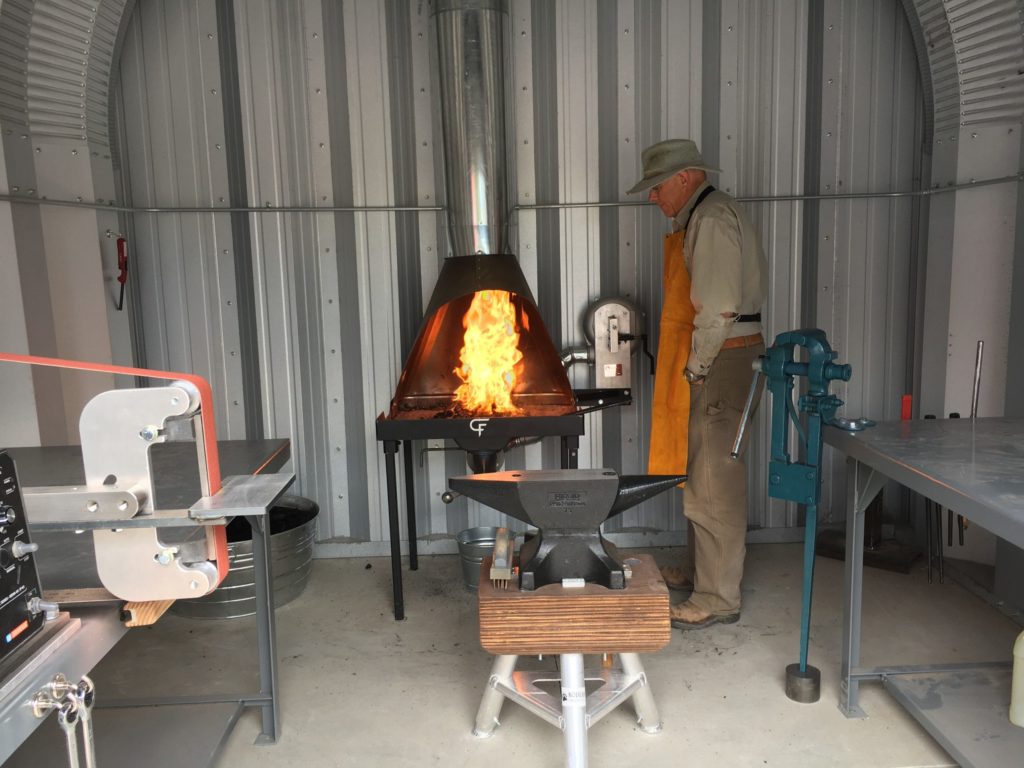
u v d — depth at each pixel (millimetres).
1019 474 1752
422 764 2146
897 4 3367
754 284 2695
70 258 3012
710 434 2730
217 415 3549
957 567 3303
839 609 2975
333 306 3508
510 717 2359
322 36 3346
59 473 2219
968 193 3180
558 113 3402
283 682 2576
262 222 3443
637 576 1813
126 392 1253
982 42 3016
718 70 3395
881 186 3482
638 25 3367
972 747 2025
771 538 3662
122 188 3332
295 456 3592
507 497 1775
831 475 3672
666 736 2232
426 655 2734
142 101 3338
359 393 3566
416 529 3639
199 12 3312
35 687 1118
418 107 3391
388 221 3457
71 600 1343
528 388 3092
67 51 2906
